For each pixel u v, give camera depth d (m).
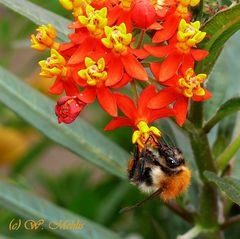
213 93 0.33
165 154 0.30
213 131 0.35
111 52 0.29
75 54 0.29
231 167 0.33
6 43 0.42
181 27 0.28
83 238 0.34
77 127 0.34
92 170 0.43
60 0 0.29
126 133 0.41
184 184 0.30
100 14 0.29
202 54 0.29
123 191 0.40
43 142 0.42
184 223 0.38
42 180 0.43
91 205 0.41
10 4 0.31
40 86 0.42
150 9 0.28
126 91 0.35
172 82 0.29
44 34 0.29
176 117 0.29
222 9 0.29
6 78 0.34
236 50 0.36
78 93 0.29
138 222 0.40
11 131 0.43
